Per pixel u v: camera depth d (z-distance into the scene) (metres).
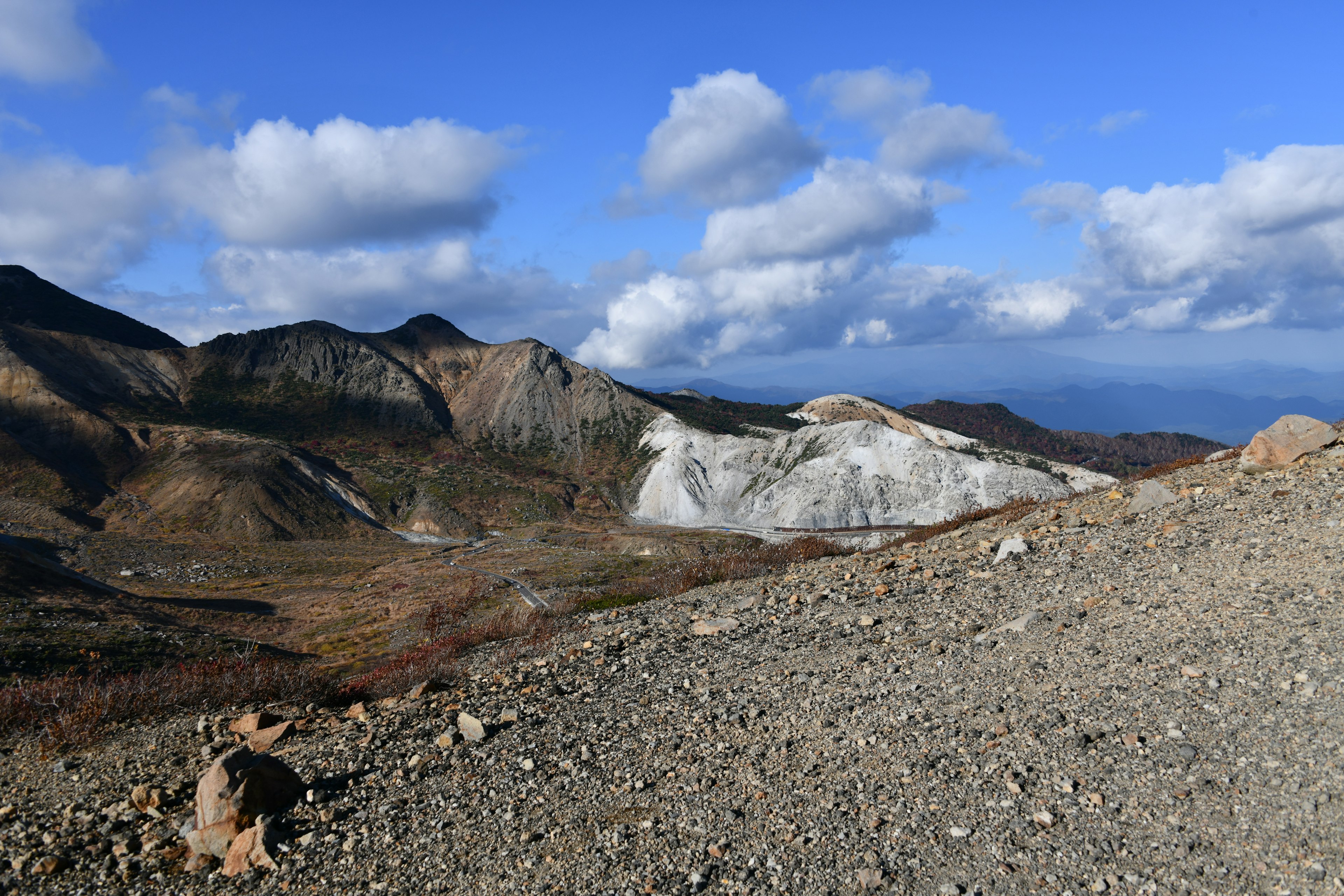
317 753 9.66
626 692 10.35
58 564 69.25
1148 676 7.24
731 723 8.52
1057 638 8.72
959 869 5.28
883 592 12.74
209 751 10.42
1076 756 6.25
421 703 11.52
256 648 41.41
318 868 6.90
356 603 61.84
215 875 7.17
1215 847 4.92
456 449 175.50
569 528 122.81
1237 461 15.64
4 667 28.12
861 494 116.44
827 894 5.33
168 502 112.06
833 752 7.30
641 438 176.75
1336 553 8.82
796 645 11.02
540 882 6.09
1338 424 16.02
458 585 61.69
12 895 7.21
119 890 7.13
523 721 9.80
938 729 7.25
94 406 145.00
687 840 6.32
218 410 174.12
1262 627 7.56
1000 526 16.61
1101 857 5.08
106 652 33.50
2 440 115.25
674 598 17.59
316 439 167.88
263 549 95.50
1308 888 4.39
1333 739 5.55
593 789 7.53
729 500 136.88
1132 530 12.50
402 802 7.92
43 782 9.91
